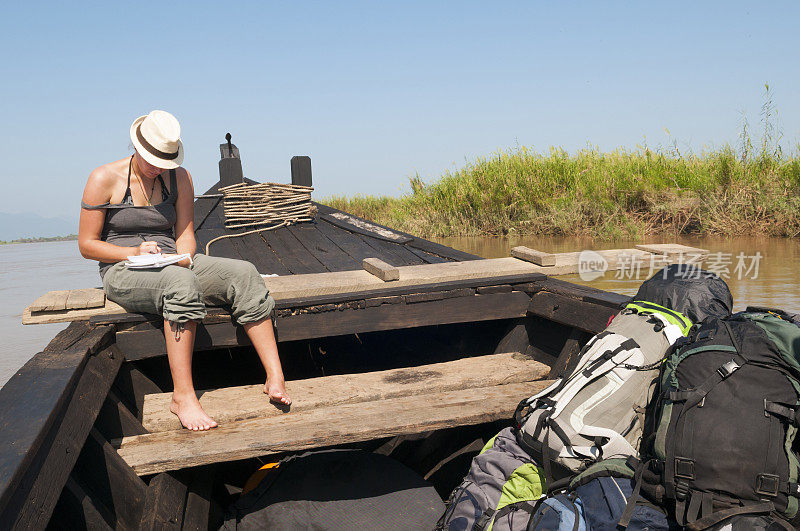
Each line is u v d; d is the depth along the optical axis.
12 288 18.86
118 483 2.11
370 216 20.50
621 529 1.70
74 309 2.86
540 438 2.00
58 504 1.88
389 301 3.28
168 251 2.94
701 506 1.59
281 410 2.66
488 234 13.69
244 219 6.48
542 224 12.62
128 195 2.84
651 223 11.58
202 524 2.43
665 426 1.67
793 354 1.59
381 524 2.46
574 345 3.12
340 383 2.96
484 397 2.79
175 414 2.59
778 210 10.12
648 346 1.99
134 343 2.83
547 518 1.81
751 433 1.55
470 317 3.45
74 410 2.01
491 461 2.18
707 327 1.84
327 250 5.32
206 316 2.88
